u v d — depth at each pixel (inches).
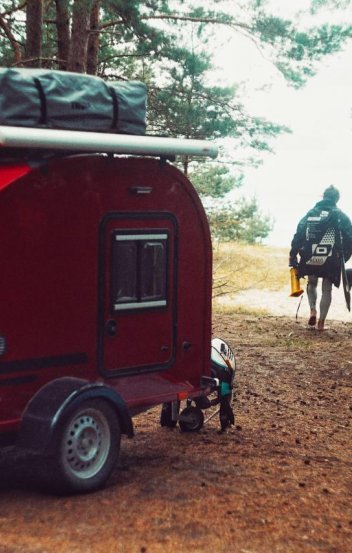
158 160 289.0
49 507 244.7
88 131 273.0
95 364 274.5
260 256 971.9
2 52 614.5
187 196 300.2
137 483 267.9
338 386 435.5
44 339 260.1
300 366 478.6
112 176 275.3
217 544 217.0
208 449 311.1
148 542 217.5
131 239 282.5
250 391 416.2
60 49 589.6
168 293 296.2
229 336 566.3
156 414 369.1
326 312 588.1
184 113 589.0
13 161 259.6
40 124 261.3
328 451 316.2
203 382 311.6
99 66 652.7
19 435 253.9
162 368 296.5
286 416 370.6
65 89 267.0
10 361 252.1
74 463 257.6
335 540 222.8
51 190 259.3
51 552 210.1
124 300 281.4
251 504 247.8
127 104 281.7
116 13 536.4
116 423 268.7
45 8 606.2
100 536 221.1
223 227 858.1
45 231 258.5
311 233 572.1
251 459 298.4
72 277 266.2
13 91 255.0
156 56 572.1
